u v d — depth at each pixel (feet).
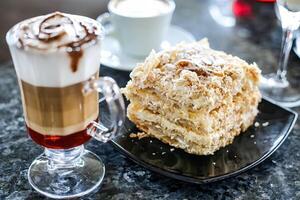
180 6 2.87
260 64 2.35
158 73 1.77
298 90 2.21
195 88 1.69
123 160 1.75
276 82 2.24
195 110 1.71
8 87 2.14
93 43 1.49
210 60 1.81
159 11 2.28
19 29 1.51
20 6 4.00
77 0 3.88
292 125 1.86
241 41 2.52
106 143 1.83
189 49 1.87
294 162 1.77
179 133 1.76
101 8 3.70
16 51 1.47
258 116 1.94
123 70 2.22
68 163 1.70
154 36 2.29
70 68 1.47
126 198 1.60
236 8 2.80
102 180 1.67
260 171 1.72
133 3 2.36
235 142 1.81
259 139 1.82
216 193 1.63
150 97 1.79
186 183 1.66
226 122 1.78
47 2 4.01
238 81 1.80
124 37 2.29
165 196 1.61
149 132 1.81
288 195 1.63
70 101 1.53
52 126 1.56
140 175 1.69
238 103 1.82
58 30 1.48
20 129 1.90
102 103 1.89
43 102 1.53
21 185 1.65
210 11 2.82
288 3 2.05
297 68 2.37
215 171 1.65
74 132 1.59
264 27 2.65
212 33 2.59
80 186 1.63
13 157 1.76
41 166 1.70
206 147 1.70
